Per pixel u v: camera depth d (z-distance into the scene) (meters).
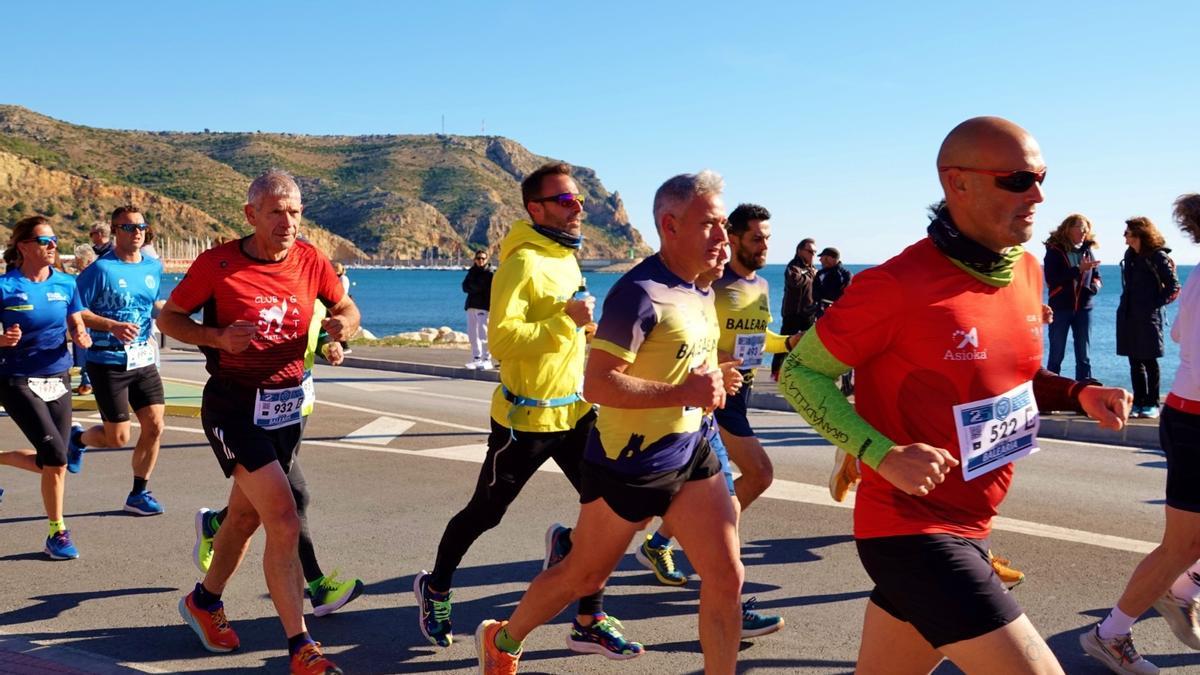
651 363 3.49
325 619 4.96
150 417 7.00
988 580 2.61
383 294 131.38
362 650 4.55
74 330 6.15
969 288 2.71
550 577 3.76
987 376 2.72
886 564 2.74
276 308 4.34
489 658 3.90
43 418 5.94
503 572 5.69
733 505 3.61
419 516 6.96
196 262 4.31
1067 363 26.36
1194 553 3.97
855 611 5.03
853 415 2.71
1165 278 10.54
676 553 6.09
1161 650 4.47
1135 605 4.10
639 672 4.27
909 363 2.71
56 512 5.98
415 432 10.51
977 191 2.64
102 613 5.02
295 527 4.18
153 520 6.88
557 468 8.41
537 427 4.46
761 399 12.93
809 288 10.55
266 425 4.33
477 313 16.66
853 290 2.74
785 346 5.38
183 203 199.12
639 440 3.48
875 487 2.77
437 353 19.77
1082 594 5.22
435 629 4.59
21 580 5.55
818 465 8.72
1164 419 4.06
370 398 13.54
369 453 9.32
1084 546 6.10
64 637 4.68
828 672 4.25
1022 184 2.60
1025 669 2.52
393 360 18.19
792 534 6.43
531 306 4.41
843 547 6.14
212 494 7.64
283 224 4.30
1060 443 10.02
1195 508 3.94
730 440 5.08
